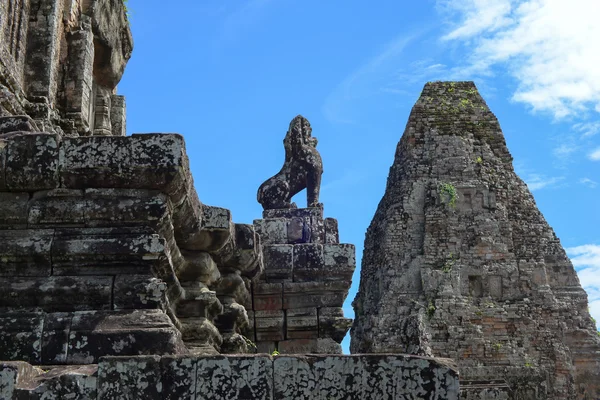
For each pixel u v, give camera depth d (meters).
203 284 12.77
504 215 67.19
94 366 8.77
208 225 12.50
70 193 9.91
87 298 9.62
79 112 16.67
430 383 8.42
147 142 9.90
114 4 19.52
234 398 8.38
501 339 63.59
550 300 65.38
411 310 63.72
